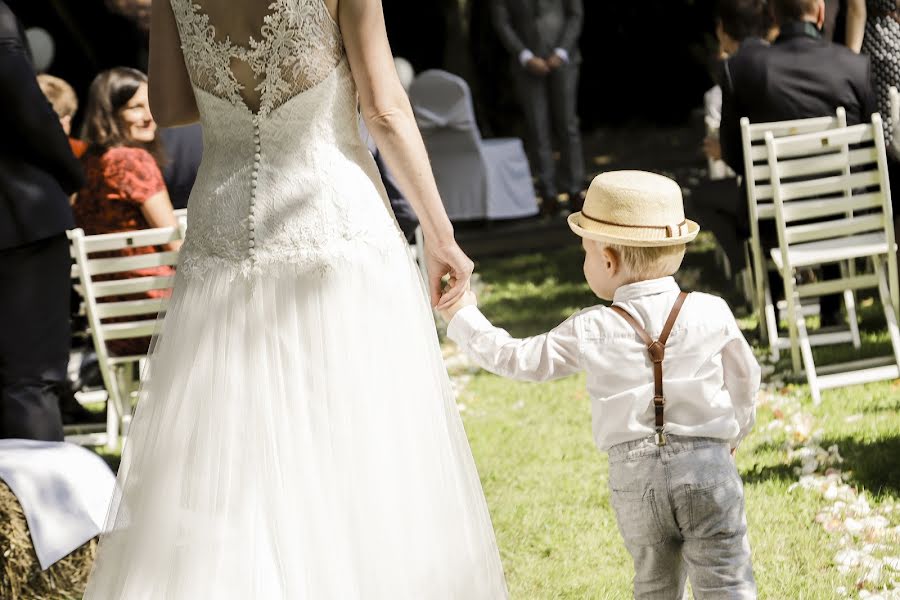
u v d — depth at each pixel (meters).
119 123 6.09
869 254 5.89
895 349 5.86
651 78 18.92
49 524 3.95
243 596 2.79
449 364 7.09
